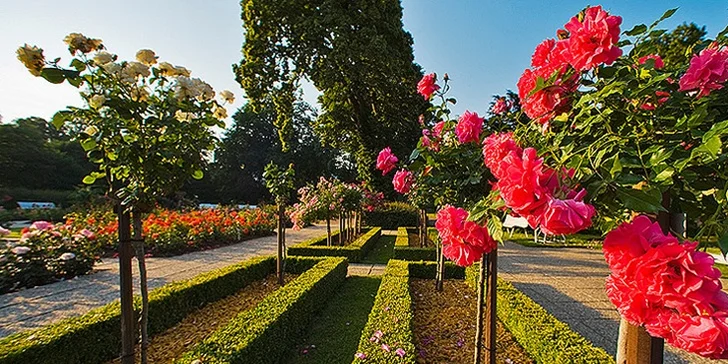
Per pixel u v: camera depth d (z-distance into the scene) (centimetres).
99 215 887
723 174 85
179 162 194
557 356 224
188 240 829
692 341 64
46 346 225
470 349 278
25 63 156
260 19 1205
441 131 209
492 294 208
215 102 209
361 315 377
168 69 195
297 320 312
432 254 704
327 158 3177
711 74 91
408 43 1413
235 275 448
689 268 64
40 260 499
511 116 182
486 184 175
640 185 88
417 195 484
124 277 198
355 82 1327
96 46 170
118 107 171
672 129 94
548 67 111
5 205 2023
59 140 3080
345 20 1119
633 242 72
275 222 1291
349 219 945
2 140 2402
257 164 3198
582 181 83
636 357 113
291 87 1295
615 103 102
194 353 216
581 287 526
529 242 1051
